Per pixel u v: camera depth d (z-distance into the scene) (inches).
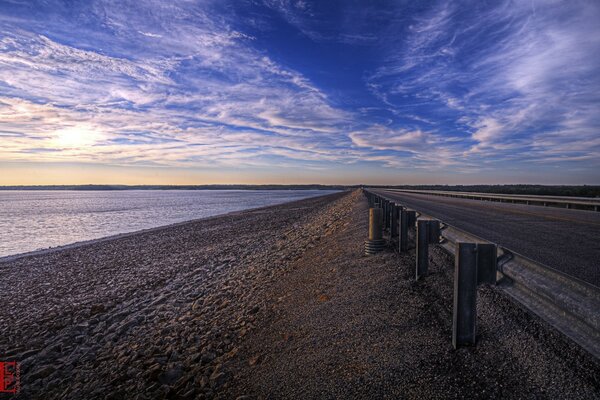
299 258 385.4
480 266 114.1
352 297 187.9
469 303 113.5
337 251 332.5
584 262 210.4
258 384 129.3
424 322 139.4
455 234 161.8
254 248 579.2
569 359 95.3
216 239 758.5
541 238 309.0
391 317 150.3
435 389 99.0
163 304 297.7
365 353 127.4
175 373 158.1
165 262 520.1
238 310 237.6
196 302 286.5
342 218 708.7
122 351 202.5
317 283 242.2
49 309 312.7
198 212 2070.6
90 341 229.1
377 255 267.7
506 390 91.3
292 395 115.0
